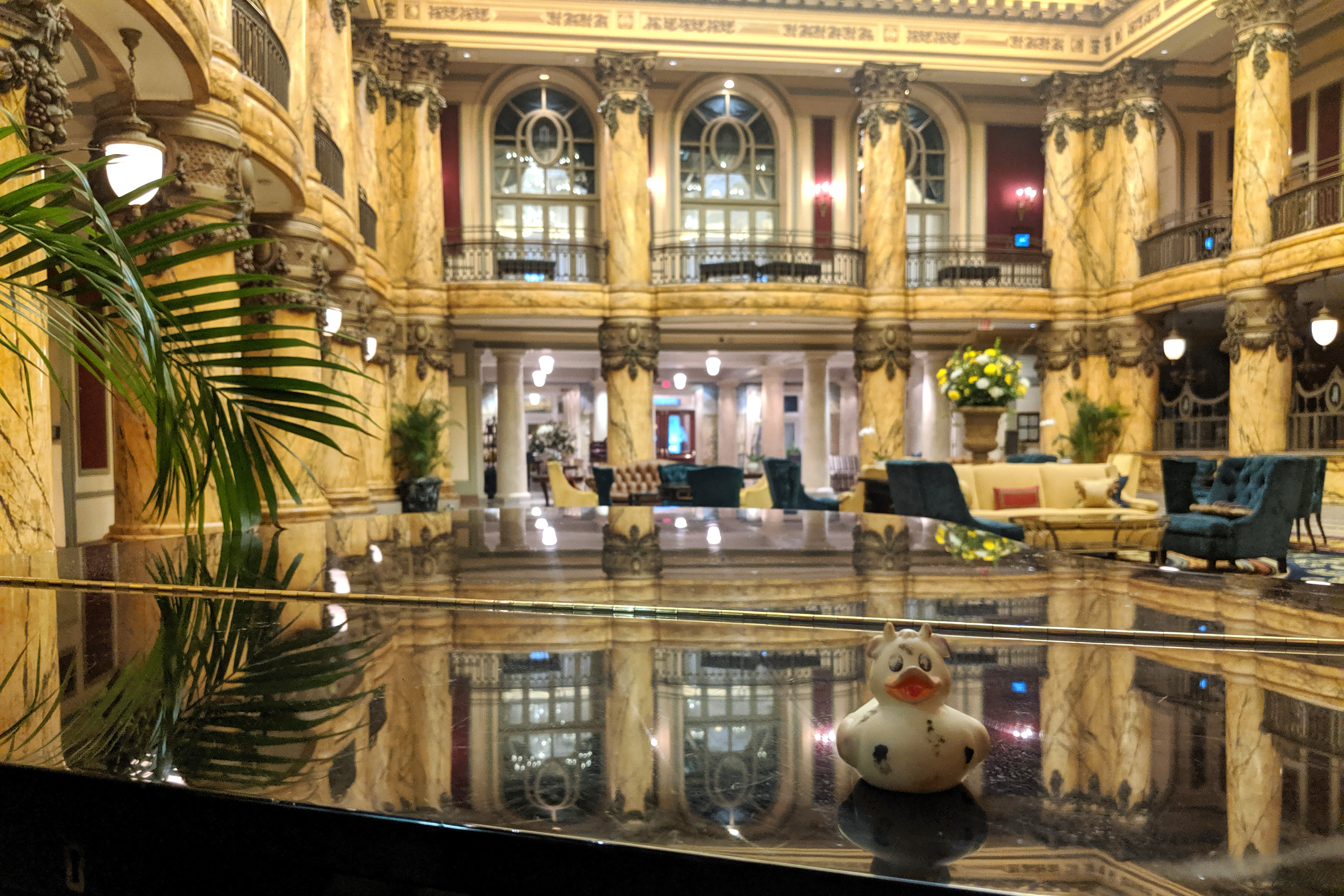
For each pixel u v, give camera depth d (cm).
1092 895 56
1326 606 166
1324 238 1212
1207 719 95
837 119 1833
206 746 88
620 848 65
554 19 1544
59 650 132
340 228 979
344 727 94
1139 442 1622
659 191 1798
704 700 104
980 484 916
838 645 136
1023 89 1856
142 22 480
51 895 82
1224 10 1391
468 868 69
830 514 397
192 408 184
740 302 1562
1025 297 1653
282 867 75
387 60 1512
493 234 1769
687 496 1307
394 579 207
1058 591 186
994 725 93
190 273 596
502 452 1780
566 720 96
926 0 1595
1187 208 1858
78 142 688
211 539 306
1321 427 1457
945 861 61
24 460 391
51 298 170
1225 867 59
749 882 62
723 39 1580
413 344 1543
